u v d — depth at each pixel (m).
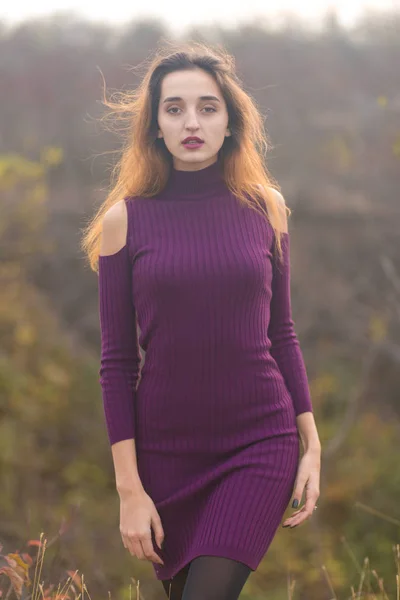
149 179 2.89
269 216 2.89
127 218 2.81
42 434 11.42
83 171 15.15
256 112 3.00
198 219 2.79
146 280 2.70
